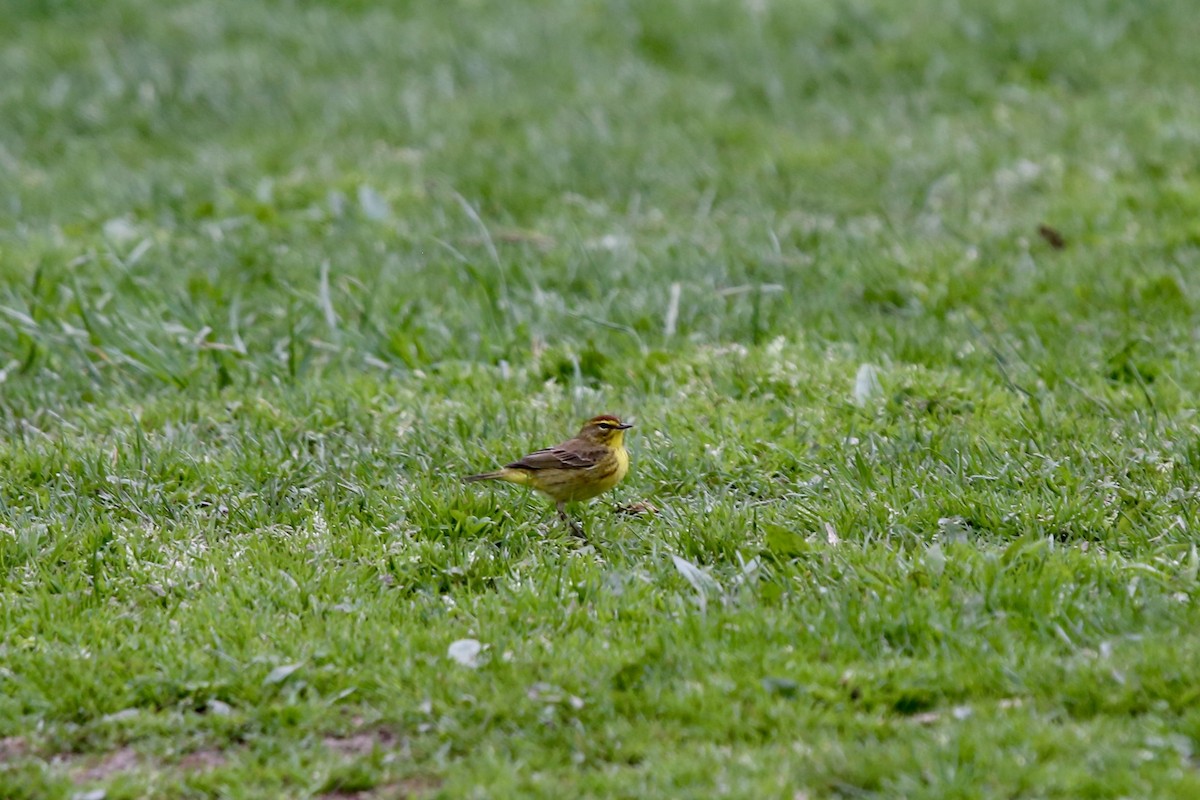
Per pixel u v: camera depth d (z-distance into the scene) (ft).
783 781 23.82
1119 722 25.09
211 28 84.28
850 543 31.83
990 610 28.84
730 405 40.16
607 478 34.14
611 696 26.53
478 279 48.19
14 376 44.14
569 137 67.92
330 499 34.76
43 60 79.15
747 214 59.31
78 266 52.08
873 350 44.11
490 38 82.48
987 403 39.96
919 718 25.88
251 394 41.93
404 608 30.14
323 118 71.46
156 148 68.69
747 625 28.37
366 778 24.79
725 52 80.23
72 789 24.57
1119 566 30.35
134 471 36.19
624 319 47.24
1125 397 40.27
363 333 45.80
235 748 26.07
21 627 29.55
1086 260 51.72
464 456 37.45
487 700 26.63
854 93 75.10
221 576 31.32
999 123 69.92
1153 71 76.59
